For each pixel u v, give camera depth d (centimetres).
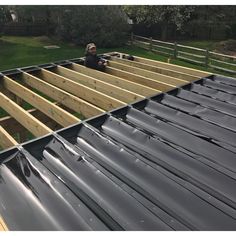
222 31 2427
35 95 434
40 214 218
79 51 1798
